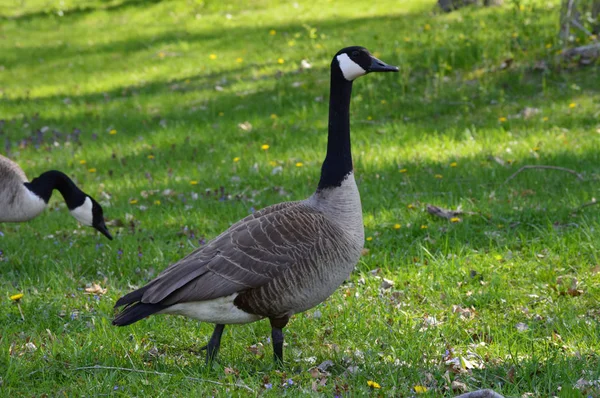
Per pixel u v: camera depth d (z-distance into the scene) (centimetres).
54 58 2619
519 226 959
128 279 853
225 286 575
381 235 970
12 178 922
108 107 1889
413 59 1847
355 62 641
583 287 785
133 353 665
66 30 3073
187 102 1862
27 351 668
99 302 785
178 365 646
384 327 709
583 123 1386
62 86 2223
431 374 598
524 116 1448
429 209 1012
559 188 1081
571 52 1658
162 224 1056
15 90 2225
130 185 1277
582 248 870
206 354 645
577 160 1190
